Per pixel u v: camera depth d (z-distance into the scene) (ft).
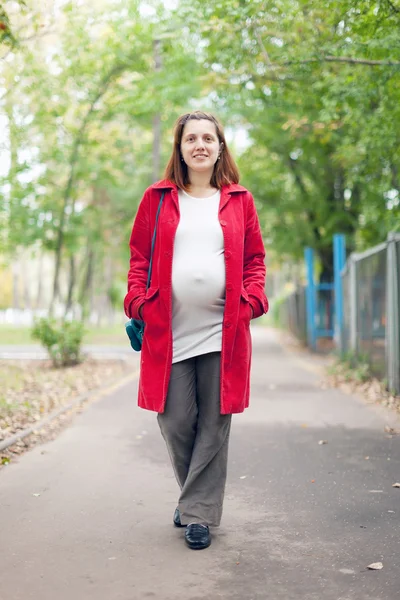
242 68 28.53
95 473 16.40
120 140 56.59
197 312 11.09
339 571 10.14
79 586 9.63
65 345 43.04
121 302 132.05
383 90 25.73
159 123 53.06
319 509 13.38
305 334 72.74
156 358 11.17
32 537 11.76
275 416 24.99
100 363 45.93
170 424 11.19
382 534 11.84
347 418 24.26
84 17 35.06
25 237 51.93
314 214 66.85
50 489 14.93
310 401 28.94
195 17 25.16
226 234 11.05
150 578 9.91
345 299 46.70
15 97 41.68
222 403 10.98
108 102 47.50
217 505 11.31
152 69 47.47
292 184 69.41
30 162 46.93
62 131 48.88
